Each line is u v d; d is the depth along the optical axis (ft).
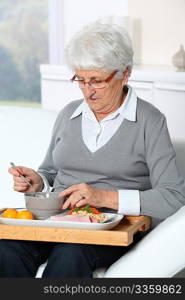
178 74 9.29
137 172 6.68
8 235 5.95
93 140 6.76
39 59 18.90
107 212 6.65
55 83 12.53
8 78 19.30
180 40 13.71
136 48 14.58
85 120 6.88
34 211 6.32
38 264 6.34
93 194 6.22
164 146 6.56
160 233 5.84
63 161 6.94
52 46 16.90
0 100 19.40
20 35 18.94
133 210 6.30
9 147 8.04
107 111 6.67
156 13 14.16
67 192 6.29
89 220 5.95
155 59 14.29
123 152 6.63
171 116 9.58
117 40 6.32
